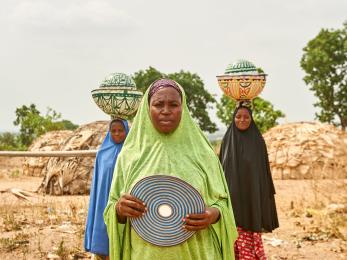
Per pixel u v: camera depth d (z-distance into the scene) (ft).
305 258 22.74
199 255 9.91
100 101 18.24
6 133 143.02
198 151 10.43
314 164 56.95
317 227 28.02
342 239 25.76
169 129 10.05
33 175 65.05
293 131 62.03
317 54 152.97
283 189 46.62
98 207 16.62
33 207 34.06
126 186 10.10
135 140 10.62
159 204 9.53
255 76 19.85
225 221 10.36
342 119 157.58
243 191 18.80
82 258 22.17
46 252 22.76
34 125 114.42
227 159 19.20
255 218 18.52
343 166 55.83
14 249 23.22
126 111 18.28
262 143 19.42
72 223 28.78
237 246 18.85
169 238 9.54
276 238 26.37
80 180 43.39
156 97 10.05
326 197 36.55
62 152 28.37
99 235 16.44
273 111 84.43
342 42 154.51
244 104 20.47
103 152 17.26
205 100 172.96
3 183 55.11
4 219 29.60
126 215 9.61
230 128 19.57
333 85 155.43
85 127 46.98
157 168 9.95
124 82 18.16
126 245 10.18
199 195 9.49
